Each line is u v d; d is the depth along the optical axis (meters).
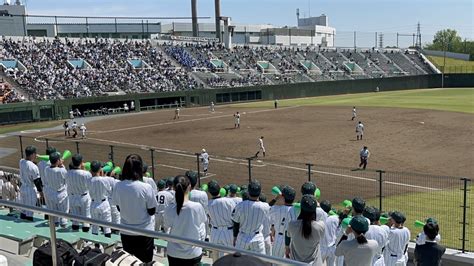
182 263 6.97
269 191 23.45
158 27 125.44
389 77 104.50
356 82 100.19
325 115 58.41
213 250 4.72
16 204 5.54
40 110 61.47
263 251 8.98
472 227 17.31
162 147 38.06
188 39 99.62
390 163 30.34
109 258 5.13
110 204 12.09
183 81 81.50
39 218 12.76
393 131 43.72
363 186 24.25
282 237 9.32
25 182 12.88
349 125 48.56
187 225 6.90
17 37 74.12
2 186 15.31
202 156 26.14
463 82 108.44
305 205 7.18
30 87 64.31
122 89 72.44
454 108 61.72
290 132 45.12
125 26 120.56
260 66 98.56
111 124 55.81
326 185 24.55
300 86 92.50
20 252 9.20
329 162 31.03
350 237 9.05
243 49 104.75
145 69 80.81
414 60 122.31
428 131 43.19
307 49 115.19
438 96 82.94
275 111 65.62
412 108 62.84
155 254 9.85
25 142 41.59
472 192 22.59
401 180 25.45
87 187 12.01
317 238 7.24
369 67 112.69
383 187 23.83
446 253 12.71
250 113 63.88
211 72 89.69
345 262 7.44
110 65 78.19
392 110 61.31
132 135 45.81
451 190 23.09
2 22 84.31
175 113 62.19
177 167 29.69
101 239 10.89
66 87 67.19
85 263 5.22
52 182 12.18
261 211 8.79
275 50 109.38
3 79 64.12
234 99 84.38
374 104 70.50
